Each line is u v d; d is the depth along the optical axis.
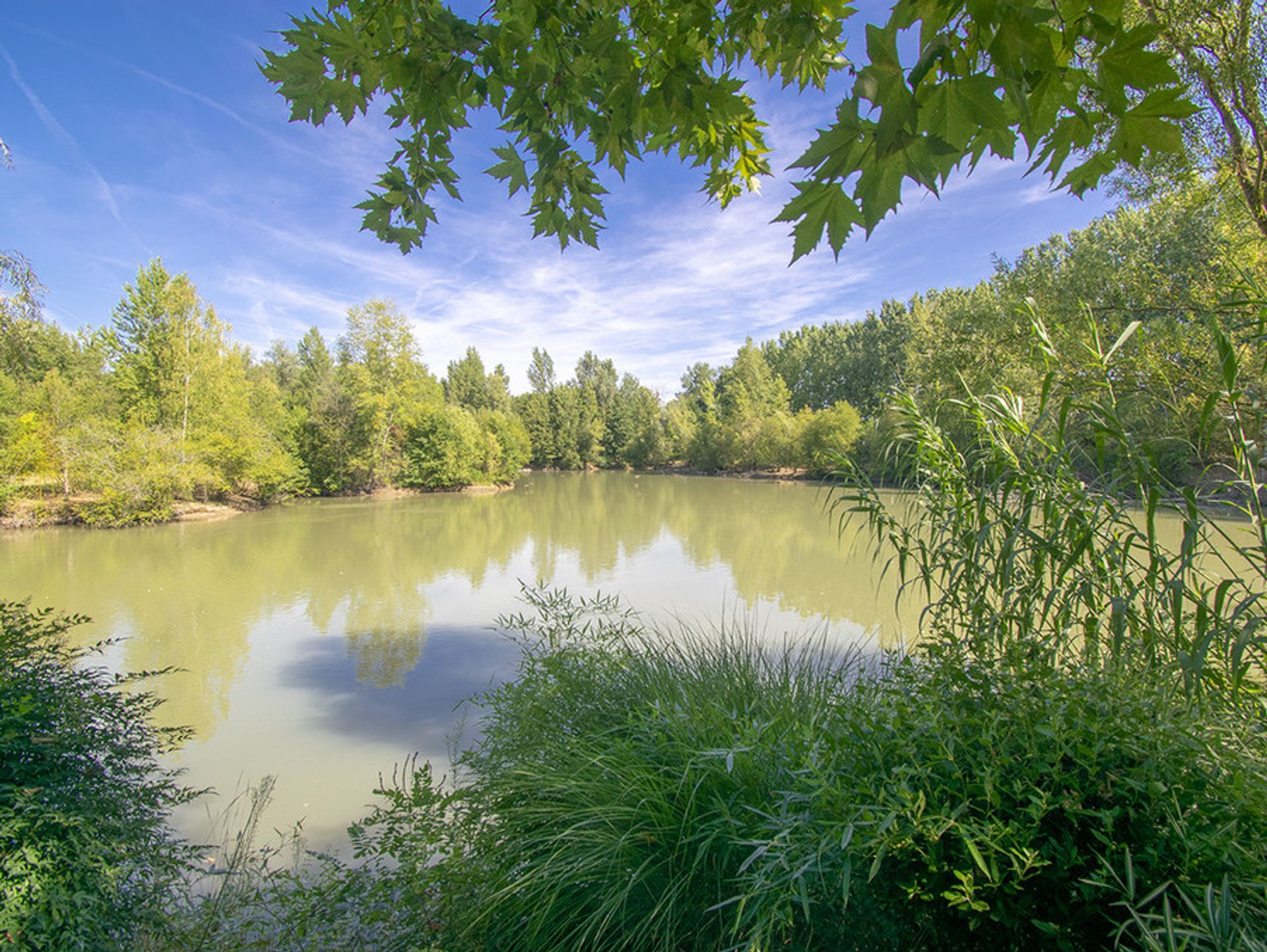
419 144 2.18
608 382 68.69
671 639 3.81
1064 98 1.12
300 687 6.09
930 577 2.28
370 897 2.28
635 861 1.89
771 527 16.86
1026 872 1.24
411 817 2.53
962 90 1.04
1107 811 1.23
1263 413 1.75
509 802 2.37
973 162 1.18
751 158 2.43
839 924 1.54
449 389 63.22
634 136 1.95
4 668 2.43
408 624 8.22
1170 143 1.11
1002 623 1.92
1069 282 4.57
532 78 1.85
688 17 1.63
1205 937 1.05
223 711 5.56
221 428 23.44
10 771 2.11
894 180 1.06
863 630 6.54
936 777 1.39
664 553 13.13
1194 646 1.67
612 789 2.10
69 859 1.87
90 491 19.50
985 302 5.04
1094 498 1.89
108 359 24.27
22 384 19.91
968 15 1.06
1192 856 1.20
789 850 1.50
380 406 30.17
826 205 1.12
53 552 14.19
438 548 14.40
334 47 1.76
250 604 9.38
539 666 3.80
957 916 1.34
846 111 1.02
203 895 2.81
